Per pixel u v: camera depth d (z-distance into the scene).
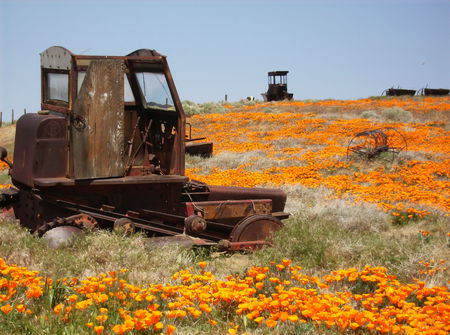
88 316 4.51
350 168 20.25
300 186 16.27
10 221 8.89
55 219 7.88
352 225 10.73
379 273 5.89
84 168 7.84
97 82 7.82
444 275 7.02
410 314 4.54
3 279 4.85
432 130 30.94
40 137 8.01
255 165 22.02
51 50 8.36
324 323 4.65
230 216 9.19
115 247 7.01
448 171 18.47
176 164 8.76
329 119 37.38
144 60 8.66
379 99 55.59
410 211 11.38
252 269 5.91
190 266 7.06
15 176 8.80
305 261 7.66
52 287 5.04
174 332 4.48
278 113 45.28
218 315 5.04
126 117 8.87
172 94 8.63
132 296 4.88
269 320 4.32
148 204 8.80
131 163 8.77
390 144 24.25
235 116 43.09
